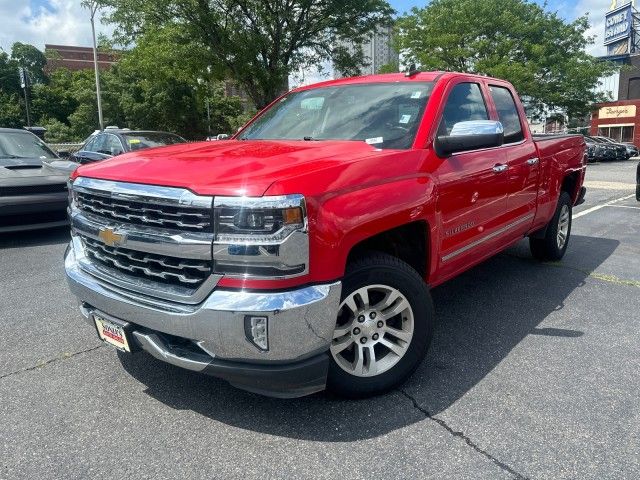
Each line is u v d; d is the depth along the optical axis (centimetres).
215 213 240
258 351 245
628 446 259
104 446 262
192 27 1922
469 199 363
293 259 241
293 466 247
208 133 5328
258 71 2016
